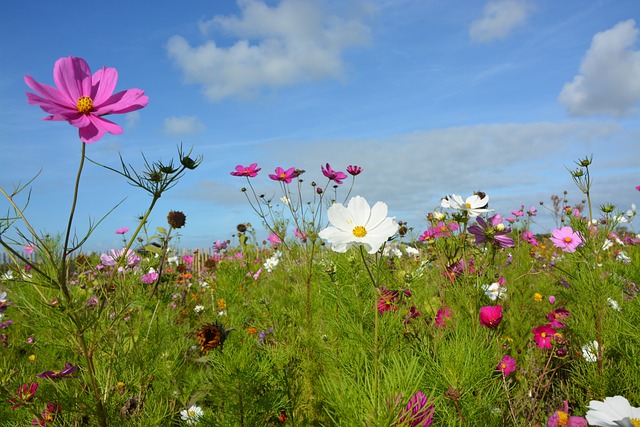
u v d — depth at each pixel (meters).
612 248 1.09
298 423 0.58
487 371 0.42
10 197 0.38
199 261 1.95
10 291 0.47
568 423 0.35
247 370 0.51
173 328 0.74
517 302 0.86
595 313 0.61
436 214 0.79
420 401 0.31
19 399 0.47
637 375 0.54
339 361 0.52
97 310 0.43
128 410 0.51
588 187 0.64
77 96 0.37
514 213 1.34
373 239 0.38
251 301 0.93
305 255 1.04
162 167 0.41
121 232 0.82
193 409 0.56
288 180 1.06
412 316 0.60
